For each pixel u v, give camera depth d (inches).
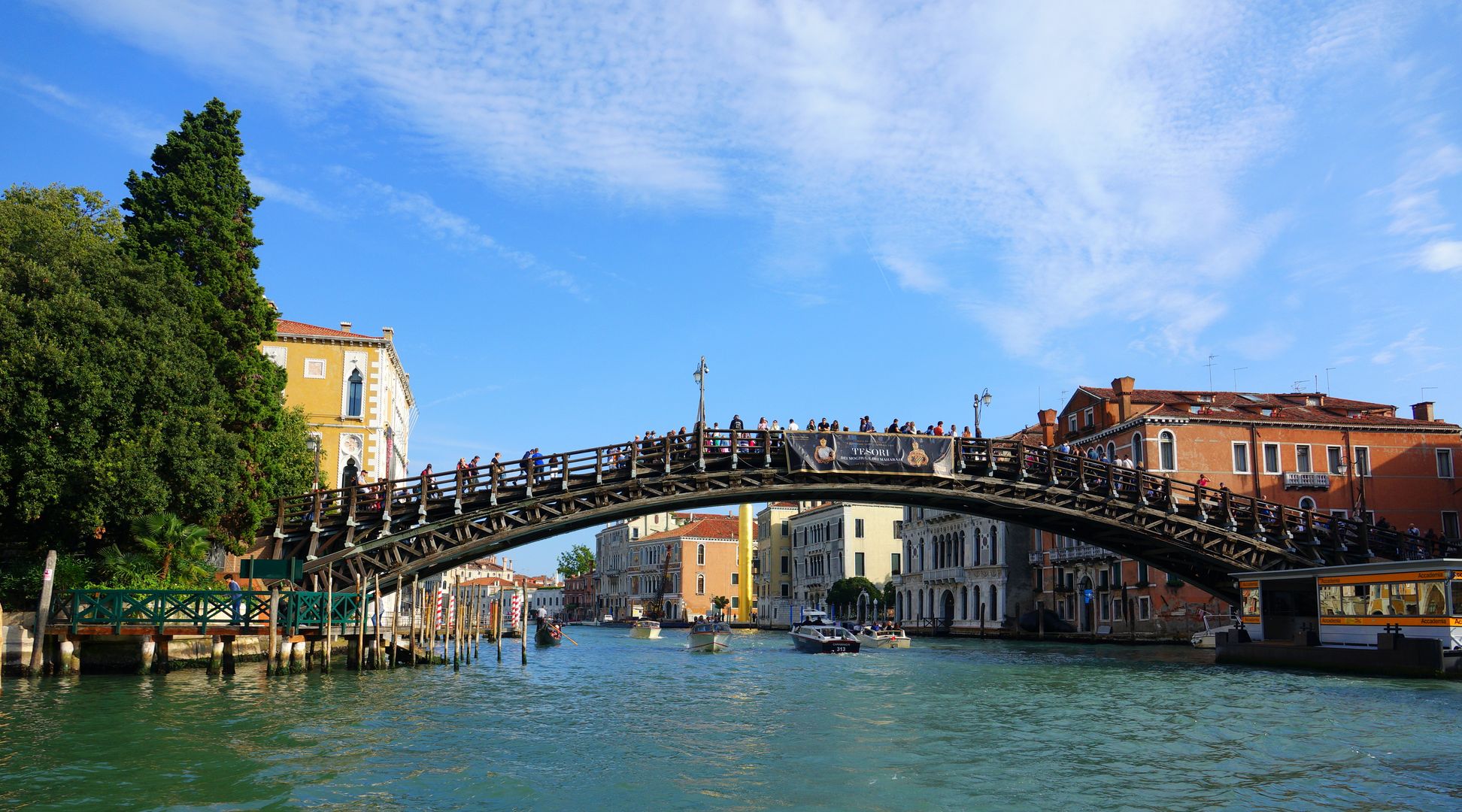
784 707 847.1
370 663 1131.9
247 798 460.1
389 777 513.3
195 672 948.6
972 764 570.9
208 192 1133.7
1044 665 1346.0
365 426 1652.3
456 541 1135.6
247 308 1149.7
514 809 454.3
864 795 490.0
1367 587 1130.7
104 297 967.0
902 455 1277.1
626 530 4749.0
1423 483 1941.4
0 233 960.9
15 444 886.4
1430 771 554.6
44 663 865.5
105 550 965.2
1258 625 1295.5
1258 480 1894.7
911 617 2896.2
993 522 2438.5
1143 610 1939.0
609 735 673.6
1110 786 512.4
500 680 1072.2
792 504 3875.5
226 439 1015.0
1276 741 652.7
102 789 469.1
